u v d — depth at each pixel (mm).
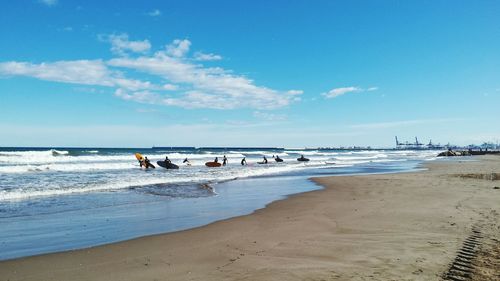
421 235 9016
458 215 11539
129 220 11719
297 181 24891
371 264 6840
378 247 8023
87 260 7488
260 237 9289
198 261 7367
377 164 49688
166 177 26922
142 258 7602
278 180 25781
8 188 18531
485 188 19109
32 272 6766
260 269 6723
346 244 8375
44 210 13289
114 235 9695
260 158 70000
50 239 9273
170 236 9531
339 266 6777
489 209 12586
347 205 14281
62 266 7113
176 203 15320
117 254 7906
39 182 21625
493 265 6629
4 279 6418
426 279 5988
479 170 33906
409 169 37906
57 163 40125
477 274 6184
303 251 7887
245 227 10570
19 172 29531
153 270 6820
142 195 17469
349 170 37031
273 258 7422
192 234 9734
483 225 9977
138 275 6559
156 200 16062
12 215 12344
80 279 6383
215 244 8664
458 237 8680
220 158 65250
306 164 49375
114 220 11711
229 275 6441
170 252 8031
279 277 6254
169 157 65438
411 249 7773
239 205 14836
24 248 8445
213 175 29688
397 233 9328
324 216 12039
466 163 50094
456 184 21266
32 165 35625
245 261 7254
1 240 9164
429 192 17609
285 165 46438
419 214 11867
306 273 6426
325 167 42594
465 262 6812
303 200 16078
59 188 18906
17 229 10383
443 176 27062
